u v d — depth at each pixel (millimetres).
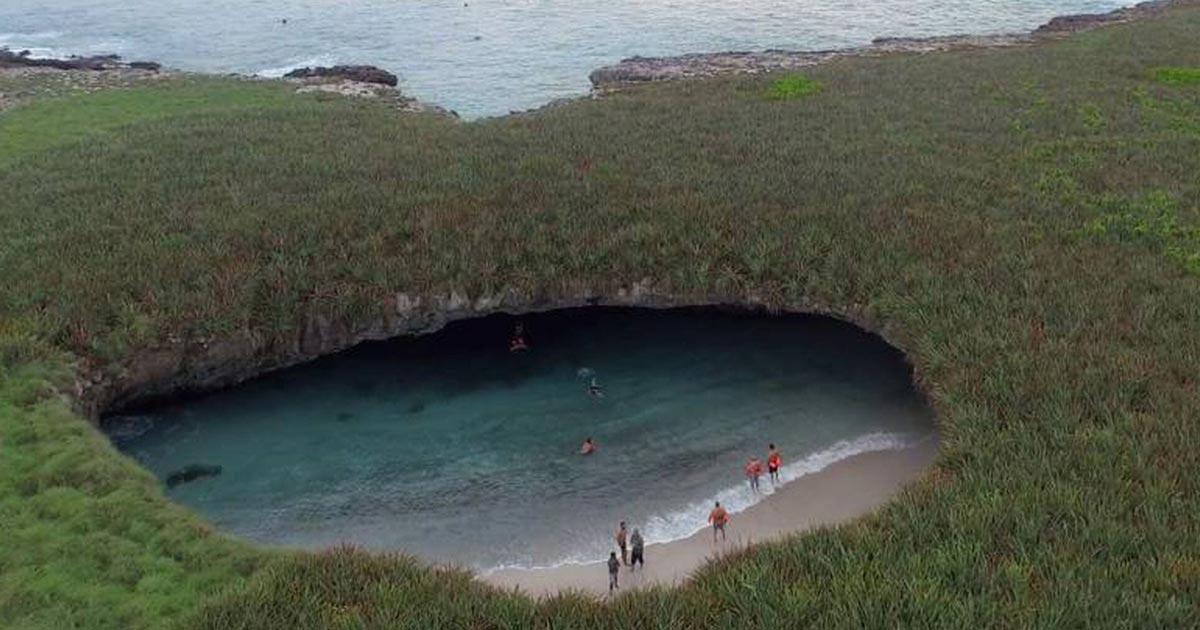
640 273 41875
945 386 33062
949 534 25422
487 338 42656
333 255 41594
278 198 46156
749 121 57406
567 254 42062
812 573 24688
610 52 87375
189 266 39969
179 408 38281
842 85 65312
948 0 106938
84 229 42969
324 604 24047
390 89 73000
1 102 67188
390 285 40562
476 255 41812
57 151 54594
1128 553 24016
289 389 39531
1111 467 27188
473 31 95562
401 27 97688
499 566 29844
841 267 40531
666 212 44250
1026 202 44469
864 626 22375
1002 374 32219
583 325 43344
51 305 37406
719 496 32750
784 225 43062
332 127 58594
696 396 38531
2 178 50500
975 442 29344
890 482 32906
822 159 50375
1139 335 33844
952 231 41844
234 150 53438
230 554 26609
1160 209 42906
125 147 54406
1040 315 35562
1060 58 69938
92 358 36188
